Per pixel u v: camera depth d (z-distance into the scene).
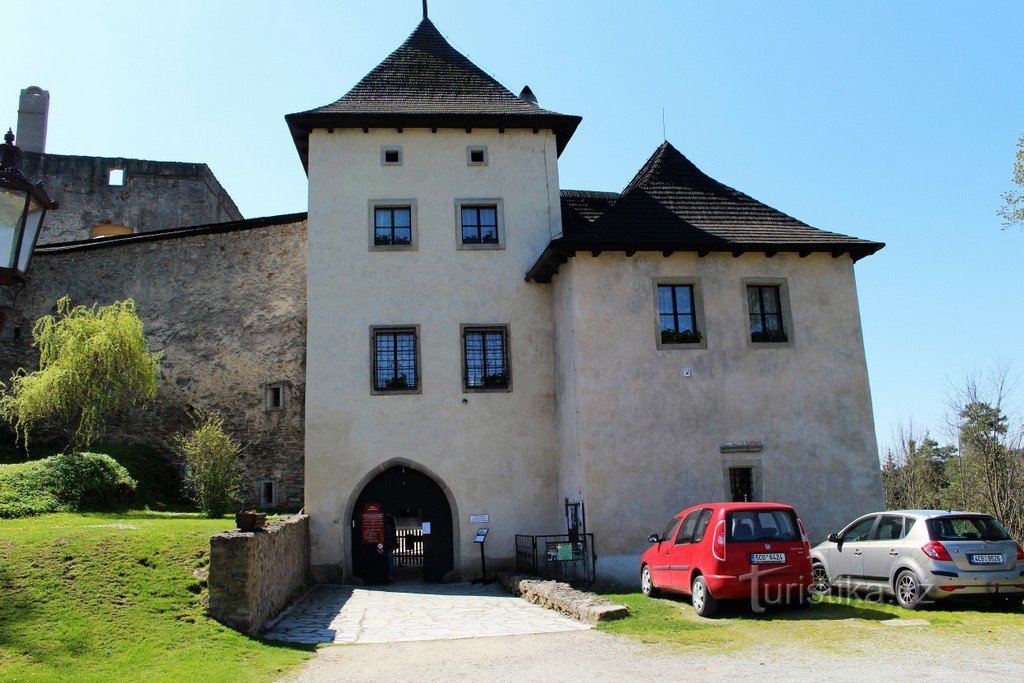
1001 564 9.93
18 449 21.45
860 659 7.42
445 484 17.33
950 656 7.47
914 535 10.34
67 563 10.03
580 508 15.52
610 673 7.20
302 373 21.11
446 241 18.58
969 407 31.69
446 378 17.83
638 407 15.73
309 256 18.16
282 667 7.89
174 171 33.91
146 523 13.65
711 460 15.73
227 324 22.00
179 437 20.33
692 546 10.54
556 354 17.94
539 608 12.17
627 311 16.16
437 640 9.50
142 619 8.98
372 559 16.84
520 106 19.95
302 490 20.47
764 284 16.86
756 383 16.25
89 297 22.95
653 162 19.56
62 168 33.06
